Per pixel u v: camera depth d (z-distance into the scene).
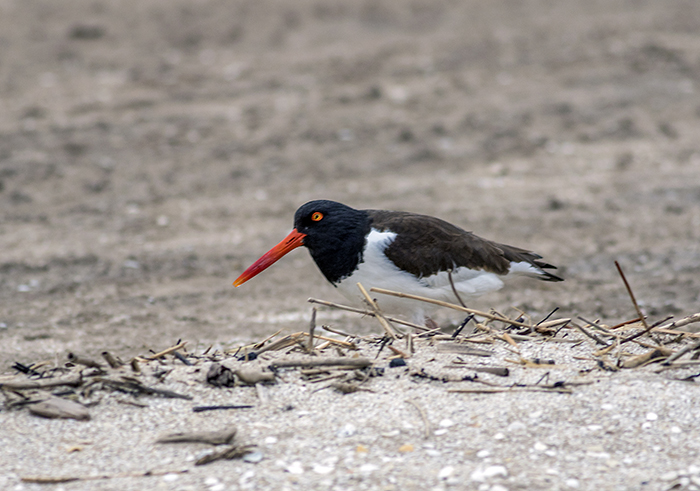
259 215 15.89
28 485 5.20
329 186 17.48
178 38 29.34
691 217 15.27
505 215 15.54
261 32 29.97
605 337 7.28
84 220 15.61
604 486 5.10
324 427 5.89
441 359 6.87
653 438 5.61
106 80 24.89
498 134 20.53
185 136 20.45
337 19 31.55
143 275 12.83
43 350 9.46
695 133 20.45
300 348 7.32
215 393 6.40
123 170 18.33
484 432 5.75
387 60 26.45
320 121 21.44
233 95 23.53
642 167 18.38
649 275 12.30
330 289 12.28
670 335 7.24
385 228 8.09
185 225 15.37
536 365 6.66
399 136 20.44
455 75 25.00
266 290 12.19
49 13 32.28
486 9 32.75
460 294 8.30
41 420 6.01
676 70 24.80
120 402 6.26
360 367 6.72
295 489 5.13
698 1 32.56
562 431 5.72
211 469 5.37
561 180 17.72
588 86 23.83
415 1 34.03
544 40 28.16
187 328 10.40
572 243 14.04
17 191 16.98
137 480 5.25
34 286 12.26
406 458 5.46
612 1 33.28
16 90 23.77
